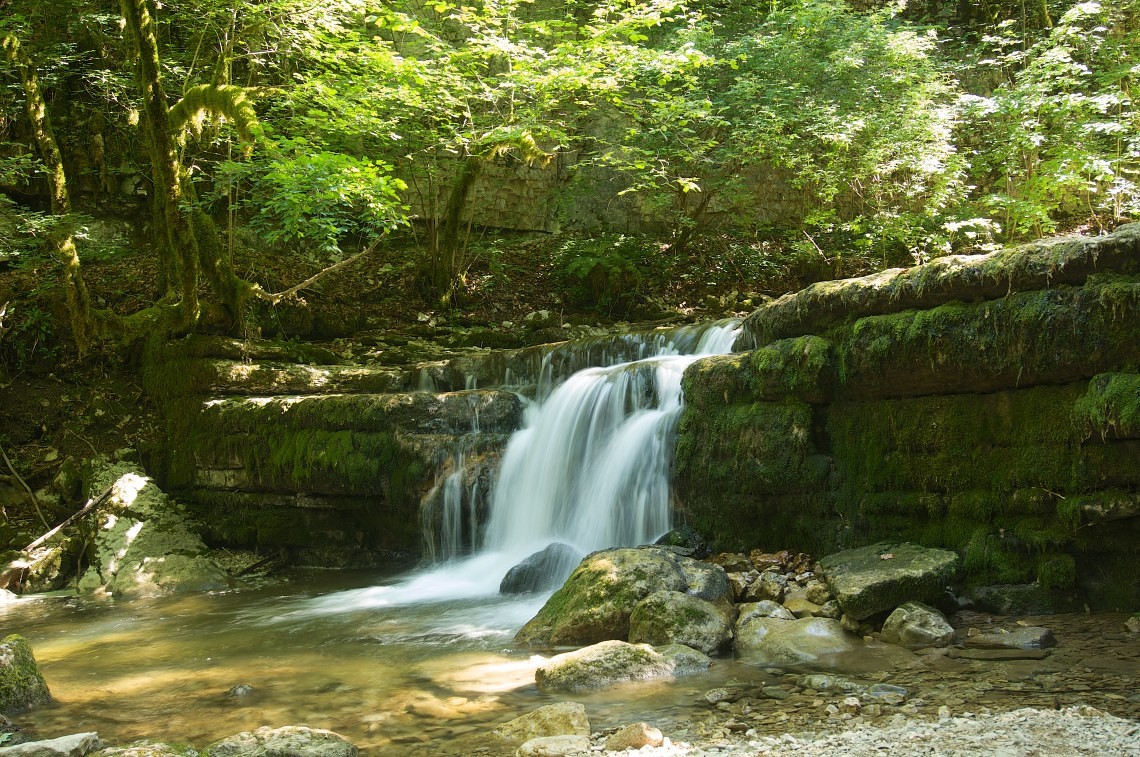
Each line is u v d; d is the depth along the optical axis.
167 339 10.66
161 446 10.44
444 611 6.84
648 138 14.41
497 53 12.78
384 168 9.62
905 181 13.38
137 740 4.22
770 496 6.59
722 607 5.54
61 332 11.48
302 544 9.37
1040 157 13.23
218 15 11.94
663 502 7.23
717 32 15.23
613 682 4.63
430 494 8.59
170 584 8.56
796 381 6.46
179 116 10.37
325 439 9.06
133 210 14.08
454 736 4.04
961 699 3.93
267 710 4.58
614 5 12.87
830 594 5.50
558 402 8.55
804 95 13.48
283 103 11.62
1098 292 5.09
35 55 12.23
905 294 6.02
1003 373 5.49
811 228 15.31
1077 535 5.20
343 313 12.98
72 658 6.01
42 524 9.69
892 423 6.07
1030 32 14.65
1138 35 13.13
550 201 16.44
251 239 14.16
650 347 9.70
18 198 13.30
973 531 5.62
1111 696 3.81
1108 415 4.91
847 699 4.01
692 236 15.48
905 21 15.56
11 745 4.16
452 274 14.09
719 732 3.76
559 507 8.02
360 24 14.31
